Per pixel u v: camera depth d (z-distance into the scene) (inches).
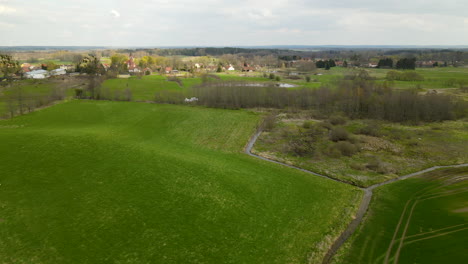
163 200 1263.5
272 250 1024.9
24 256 884.0
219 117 3048.7
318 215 1270.9
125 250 957.8
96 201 1208.8
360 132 2659.9
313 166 1892.2
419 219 1248.2
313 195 1454.2
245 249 1018.7
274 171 1739.7
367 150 2194.9
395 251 1037.8
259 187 1481.3
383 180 1690.5
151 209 1189.7
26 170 1412.4
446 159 2005.4
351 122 3075.8
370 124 2950.3
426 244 1063.6
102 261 900.6
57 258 890.1
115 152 1739.7
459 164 1924.2
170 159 1713.8
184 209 1213.1
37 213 1096.8
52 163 1509.6
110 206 1182.3
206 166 1675.7
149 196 1282.0
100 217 1107.9
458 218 1224.8
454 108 3260.3
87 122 2632.9
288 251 1026.7
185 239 1038.4
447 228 1157.7
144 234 1042.1
